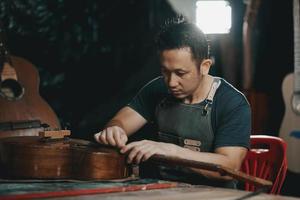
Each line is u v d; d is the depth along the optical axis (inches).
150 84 122.5
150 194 89.0
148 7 233.5
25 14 215.5
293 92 199.8
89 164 102.2
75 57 226.2
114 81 231.8
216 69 219.8
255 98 201.3
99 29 229.6
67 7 222.5
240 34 216.2
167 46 103.6
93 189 90.0
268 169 126.4
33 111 168.7
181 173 113.2
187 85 106.5
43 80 222.1
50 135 113.4
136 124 121.8
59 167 104.0
